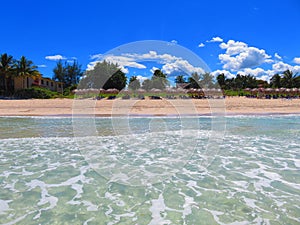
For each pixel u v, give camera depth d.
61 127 12.23
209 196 4.11
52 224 3.28
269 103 22.45
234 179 4.87
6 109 20.45
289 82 55.91
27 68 39.59
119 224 3.29
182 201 3.95
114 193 4.27
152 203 3.89
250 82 60.59
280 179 4.86
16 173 5.25
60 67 62.25
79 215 3.52
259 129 11.28
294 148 7.49
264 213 3.54
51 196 4.14
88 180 4.86
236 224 3.26
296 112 19.05
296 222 3.31
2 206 3.78
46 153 6.89
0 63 38.59
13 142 8.37
